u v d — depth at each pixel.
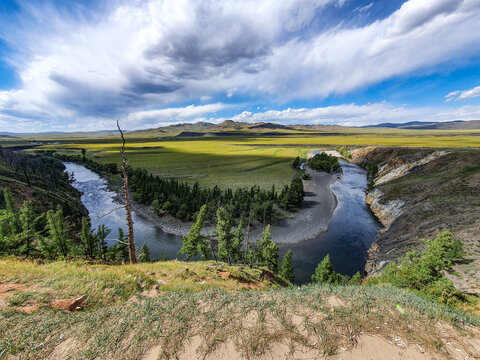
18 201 55.78
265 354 5.95
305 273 42.28
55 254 28.22
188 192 74.31
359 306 8.18
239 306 8.03
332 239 54.69
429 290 16.92
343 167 147.88
